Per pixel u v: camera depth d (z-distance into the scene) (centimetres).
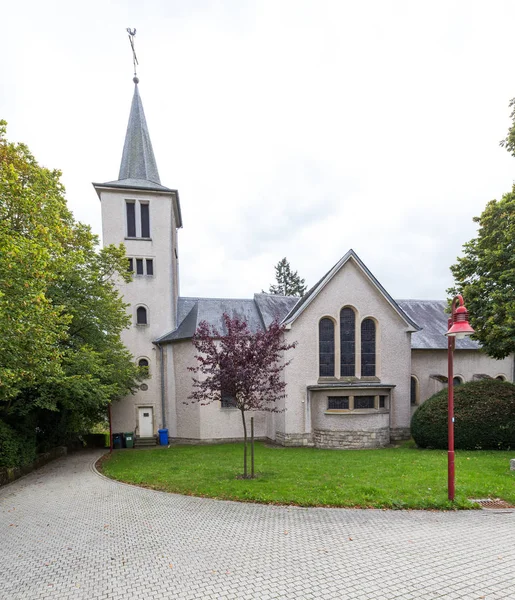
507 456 1362
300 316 1872
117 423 2127
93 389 1467
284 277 5931
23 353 1060
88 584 544
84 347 1457
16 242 963
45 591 529
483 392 1591
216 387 1083
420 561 591
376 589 513
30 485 1175
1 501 991
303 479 1062
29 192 1116
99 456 1744
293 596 500
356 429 1741
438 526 731
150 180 2388
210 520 787
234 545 661
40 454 1563
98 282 1616
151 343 2203
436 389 2188
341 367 1912
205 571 572
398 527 728
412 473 1094
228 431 2042
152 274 2245
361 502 856
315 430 1828
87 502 950
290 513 816
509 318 1433
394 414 1959
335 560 598
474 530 711
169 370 2170
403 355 1981
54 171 1477
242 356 1060
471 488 931
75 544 686
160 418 2172
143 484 1105
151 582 545
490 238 1609
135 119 2472
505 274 1498
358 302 1931
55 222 1233
